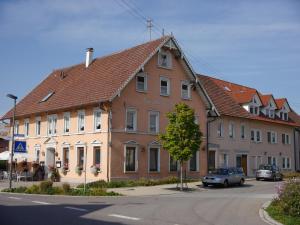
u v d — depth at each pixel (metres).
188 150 28.31
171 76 36.91
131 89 33.72
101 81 35.06
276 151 50.91
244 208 18.58
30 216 14.64
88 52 41.00
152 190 28.02
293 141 54.88
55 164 36.78
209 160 40.47
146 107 34.62
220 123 42.19
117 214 15.72
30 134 41.19
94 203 19.58
